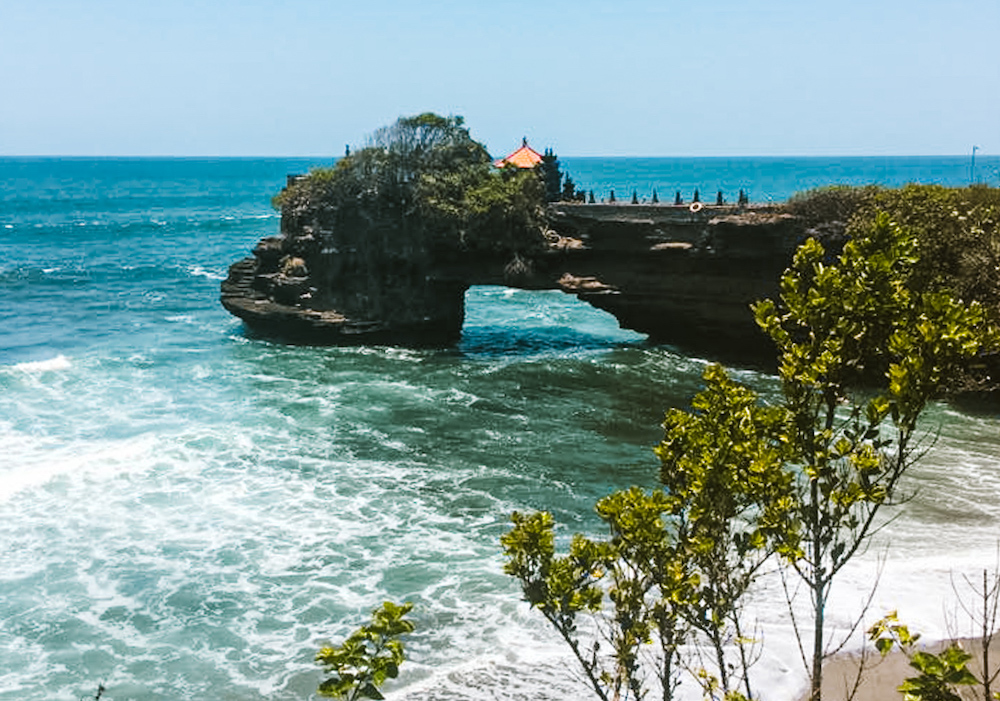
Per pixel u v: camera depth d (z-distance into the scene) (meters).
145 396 40.81
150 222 161.38
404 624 6.93
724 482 8.84
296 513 27.27
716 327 50.41
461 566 23.75
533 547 9.13
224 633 20.53
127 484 29.17
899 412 7.61
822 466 7.99
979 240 42.03
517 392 42.62
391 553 24.58
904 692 6.48
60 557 24.02
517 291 82.12
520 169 56.03
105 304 70.81
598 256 52.84
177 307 69.75
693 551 8.99
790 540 8.30
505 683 18.03
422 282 54.56
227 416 37.56
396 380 44.88
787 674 17.97
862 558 23.19
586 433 36.12
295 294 55.69
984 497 27.69
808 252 8.27
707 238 48.66
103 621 20.94
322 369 47.25
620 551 9.34
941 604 20.59
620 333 60.00
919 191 44.84
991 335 7.47
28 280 84.75
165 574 23.25
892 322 7.70
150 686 18.47
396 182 54.16
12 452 32.25
